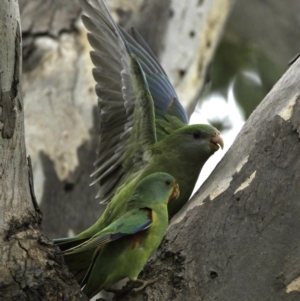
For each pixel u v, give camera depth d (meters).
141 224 8.11
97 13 11.20
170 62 14.56
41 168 13.19
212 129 10.79
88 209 13.10
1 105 7.48
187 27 14.88
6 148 7.52
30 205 7.70
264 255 7.72
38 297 7.20
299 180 7.89
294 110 8.22
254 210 7.91
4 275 7.23
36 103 13.66
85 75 13.84
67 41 14.10
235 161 8.33
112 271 8.15
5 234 7.42
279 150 8.10
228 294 7.65
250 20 18.72
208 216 8.07
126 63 11.34
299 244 7.68
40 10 14.39
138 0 14.72
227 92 18.27
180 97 14.46
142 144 10.73
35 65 13.94
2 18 7.42
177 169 10.57
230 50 18.45
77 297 7.37
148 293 7.82
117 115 11.24
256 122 8.48
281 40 18.80
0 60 7.43
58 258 7.48
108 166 11.04
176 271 7.86
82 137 13.47
